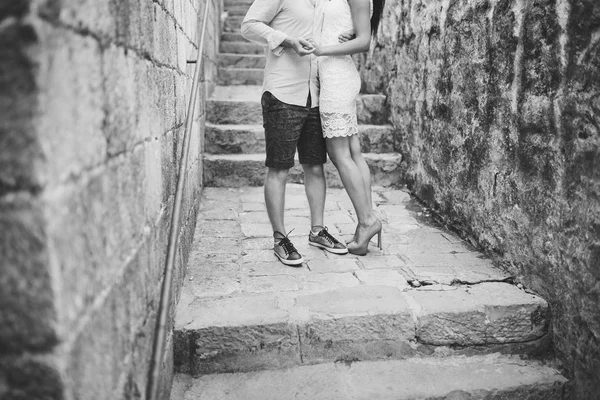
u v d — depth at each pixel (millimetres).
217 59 6090
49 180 795
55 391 841
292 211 3727
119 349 1154
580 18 1999
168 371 1889
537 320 2279
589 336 2014
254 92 5516
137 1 1381
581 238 2043
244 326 2092
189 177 2820
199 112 3803
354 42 2693
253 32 2689
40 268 800
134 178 1321
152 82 1602
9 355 832
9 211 788
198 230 3291
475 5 2896
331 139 2828
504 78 2609
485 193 2863
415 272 2648
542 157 2297
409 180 4219
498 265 2736
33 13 752
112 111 1121
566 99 2105
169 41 2035
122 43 1210
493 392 2051
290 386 2025
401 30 4297
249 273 2627
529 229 2426
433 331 2230
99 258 1019
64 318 838
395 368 2164
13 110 768
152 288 1559
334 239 2949
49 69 794
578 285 2074
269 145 2770
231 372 2107
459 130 3182
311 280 2549
